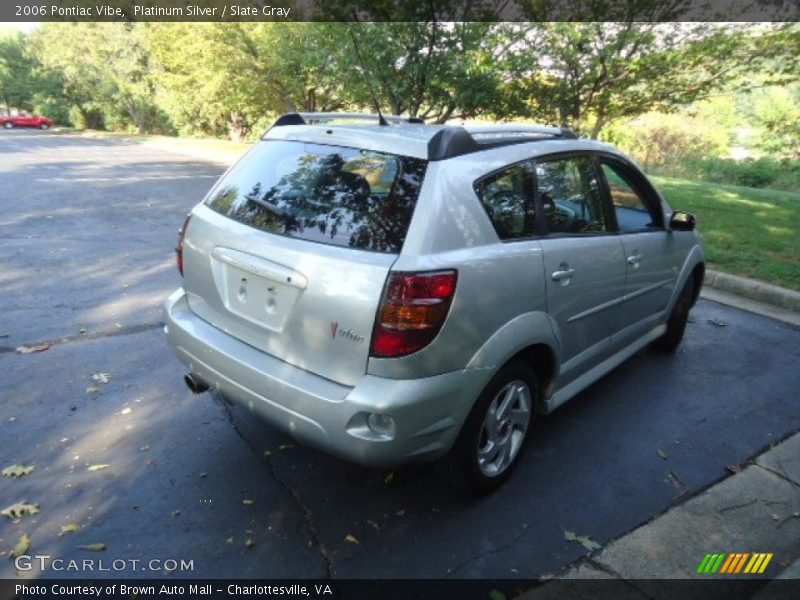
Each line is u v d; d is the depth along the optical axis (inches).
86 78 1589.6
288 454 127.8
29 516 106.9
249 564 98.6
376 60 378.0
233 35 658.2
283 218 107.8
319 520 108.9
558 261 118.7
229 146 1013.8
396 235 96.4
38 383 153.5
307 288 98.0
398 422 92.9
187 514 108.9
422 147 103.7
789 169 721.0
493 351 103.7
